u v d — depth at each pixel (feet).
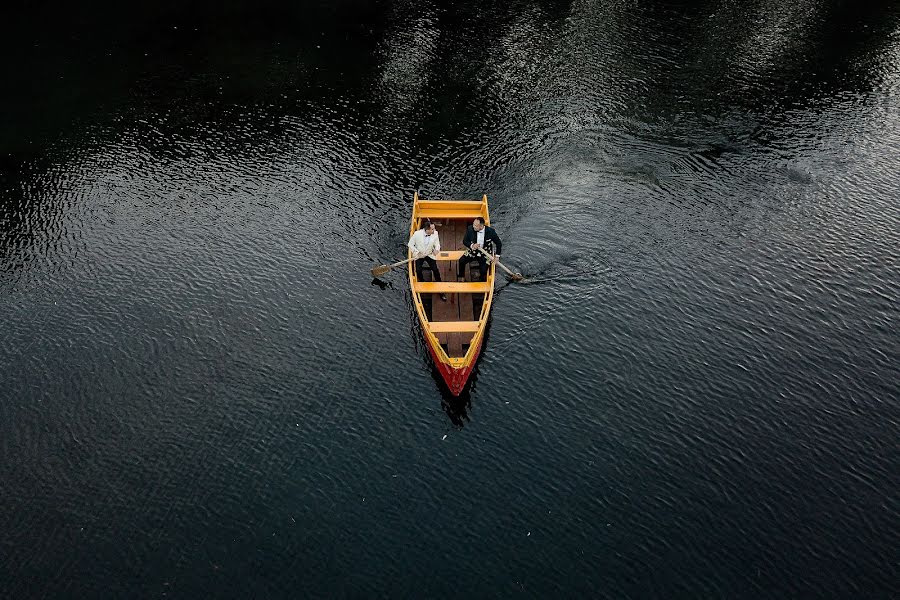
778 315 78.33
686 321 77.56
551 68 130.72
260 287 82.28
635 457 63.87
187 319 77.92
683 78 127.13
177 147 107.96
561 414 67.72
